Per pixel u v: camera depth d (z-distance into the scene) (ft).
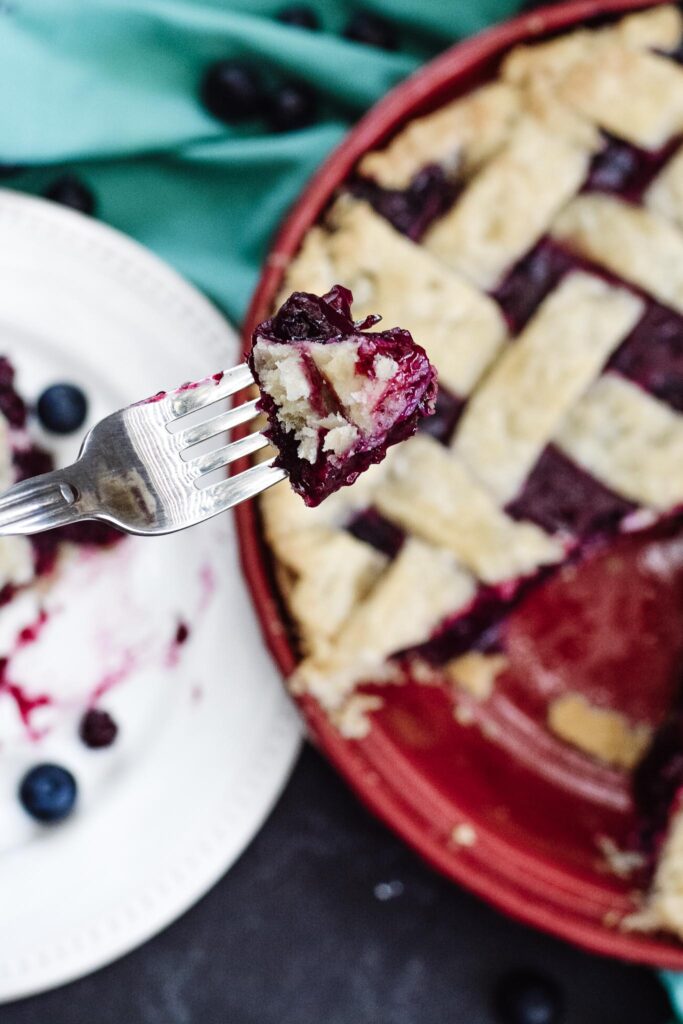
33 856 2.15
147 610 2.19
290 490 2.13
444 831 2.14
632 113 2.16
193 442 1.77
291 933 2.24
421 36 2.24
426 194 2.16
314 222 2.13
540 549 2.16
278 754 2.18
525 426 2.15
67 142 2.16
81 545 2.18
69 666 2.18
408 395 1.76
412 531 2.15
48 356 2.18
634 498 2.17
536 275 2.17
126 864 2.16
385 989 2.25
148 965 2.23
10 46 2.13
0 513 1.77
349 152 2.11
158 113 2.18
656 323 2.17
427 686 2.22
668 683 2.25
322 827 2.25
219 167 2.20
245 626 2.18
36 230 2.15
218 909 2.24
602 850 2.20
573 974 2.26
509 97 2.17
